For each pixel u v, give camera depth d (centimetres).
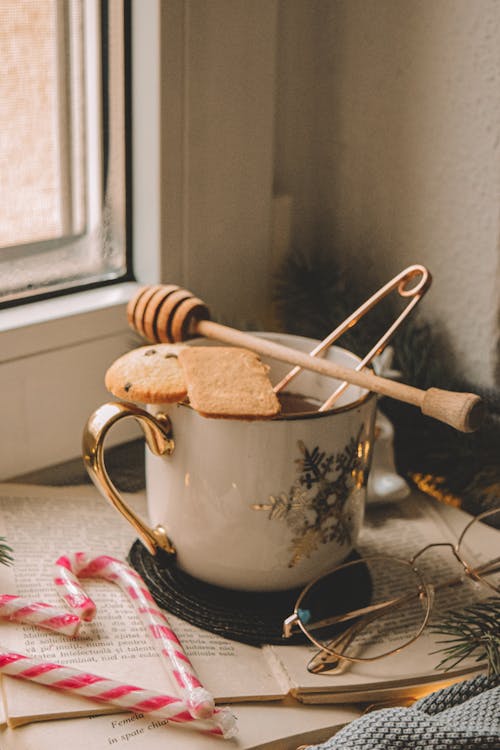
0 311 73
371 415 65
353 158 80
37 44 72
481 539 71
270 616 65
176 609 65
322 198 83
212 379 63
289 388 69
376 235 81
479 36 73
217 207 78
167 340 68
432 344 79
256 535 64
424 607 66
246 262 81
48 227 75
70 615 63
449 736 57
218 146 77
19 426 74
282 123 82
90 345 75
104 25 73
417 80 76
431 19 75
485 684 61
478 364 78
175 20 73
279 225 83
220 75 76
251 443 62
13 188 73
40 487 73
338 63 79
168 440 64
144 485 74
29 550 68
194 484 63
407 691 62
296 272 82
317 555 65
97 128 75
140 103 75
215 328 68
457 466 76
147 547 65
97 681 60
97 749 58
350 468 64
